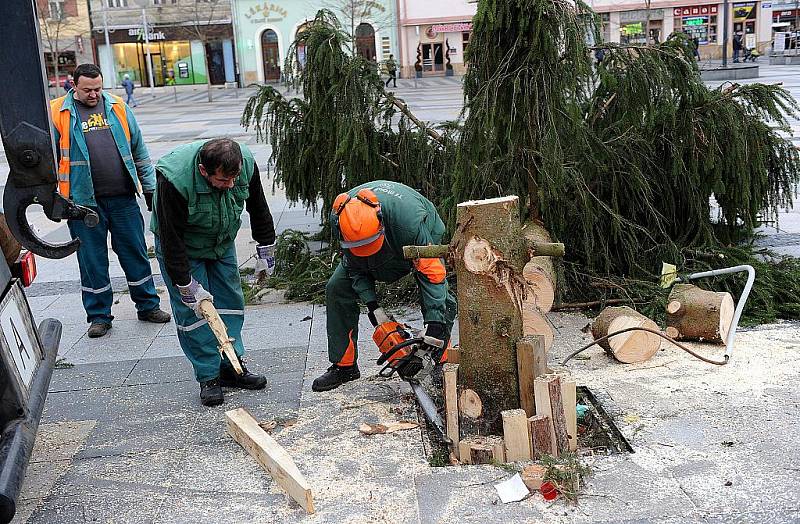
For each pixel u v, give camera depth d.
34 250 3.37
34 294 6.86
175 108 29.12
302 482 3.21
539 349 3.47
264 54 40.19
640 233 5.94
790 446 3.46
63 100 5.38
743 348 4.64
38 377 3.42
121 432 4.06
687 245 6.14
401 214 3.76
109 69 41.53
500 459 3.43
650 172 6.01
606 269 5.70
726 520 2.96
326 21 6.59
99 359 5.21
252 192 4.39
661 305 5.24
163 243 4.00
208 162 3.79
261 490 3.40
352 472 3.47
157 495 3.40
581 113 5.34
